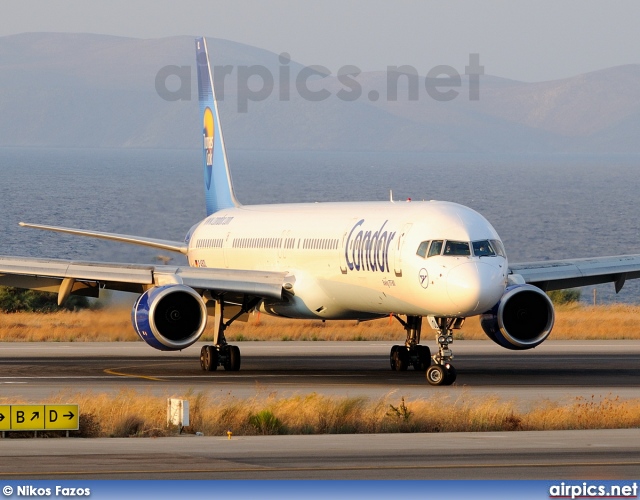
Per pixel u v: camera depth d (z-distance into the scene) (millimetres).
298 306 120312
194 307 112750
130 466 60062
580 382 109250
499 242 103750
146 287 120000
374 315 118938
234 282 115312
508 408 83562
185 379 111188
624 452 65625
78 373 116500
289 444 69125
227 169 159125
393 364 121062
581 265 120000
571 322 186125
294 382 108375
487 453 65188
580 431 77000
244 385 105188
